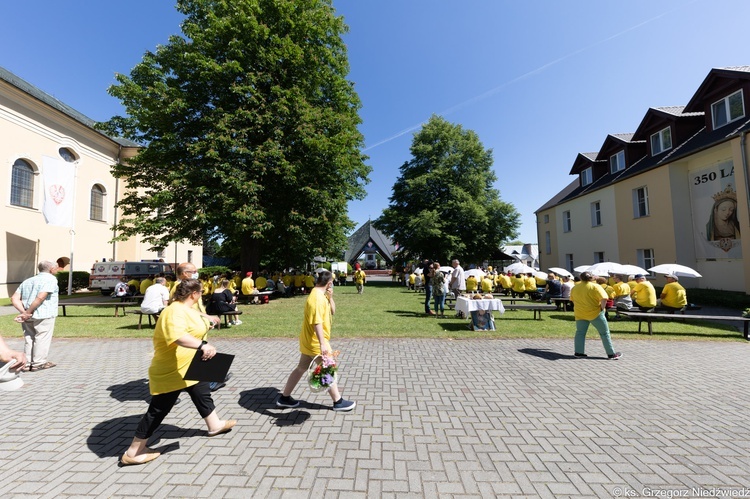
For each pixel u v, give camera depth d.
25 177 21.73
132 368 5.83
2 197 20.09
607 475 2.78
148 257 32.81
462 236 31.75
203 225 15.66
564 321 10.59
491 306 8.87
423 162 33.19
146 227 14.85
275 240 19.97
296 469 2.84
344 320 10.54
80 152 25.86
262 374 5.43
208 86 15.88
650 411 4.03
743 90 13.32
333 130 17.94
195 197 14.97
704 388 4.79
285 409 4.08
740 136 12.43
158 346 3.02
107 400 4.41
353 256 56.59
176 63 15.76
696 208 15.40
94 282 20.95
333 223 18.58
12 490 2.55
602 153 22.27
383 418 3.83
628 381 5.07
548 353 6.69
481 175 32.88
